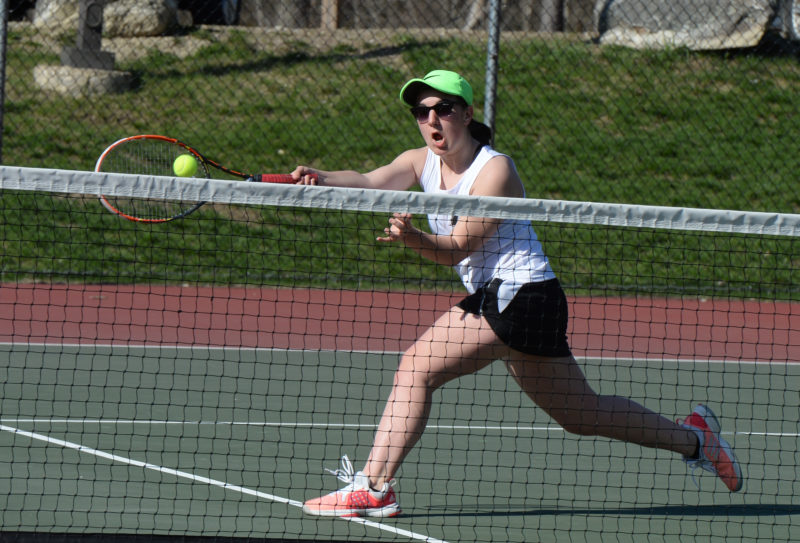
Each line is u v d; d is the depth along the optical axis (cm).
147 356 2077
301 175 1169
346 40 4303
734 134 3912
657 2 4381
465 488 1248
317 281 2933
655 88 4106
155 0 4259
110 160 2533
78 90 3762
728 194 3600
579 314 2741
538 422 1638
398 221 1058
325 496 1124
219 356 2116
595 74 4153
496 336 1088
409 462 1368
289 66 4100
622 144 3781
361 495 1111
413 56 4181
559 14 4403
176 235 3073
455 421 1625
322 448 1422
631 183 3591
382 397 1795
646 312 2825
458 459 1391
